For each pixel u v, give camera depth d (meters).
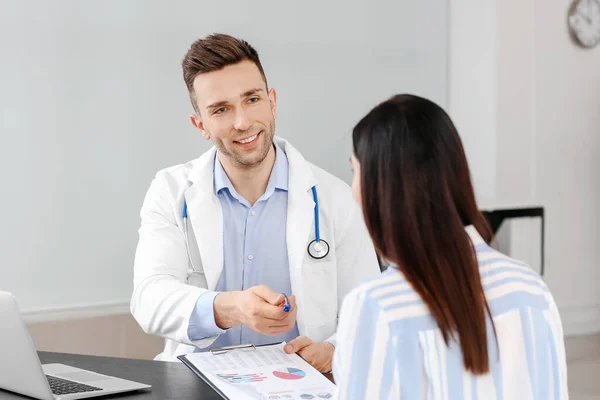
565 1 4.88
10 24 3.46
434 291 0.97
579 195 5.05
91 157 3.67
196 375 1.53
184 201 1.96
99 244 3.71
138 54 3.76
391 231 0.99
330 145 4.33
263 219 1.97
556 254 4.97
